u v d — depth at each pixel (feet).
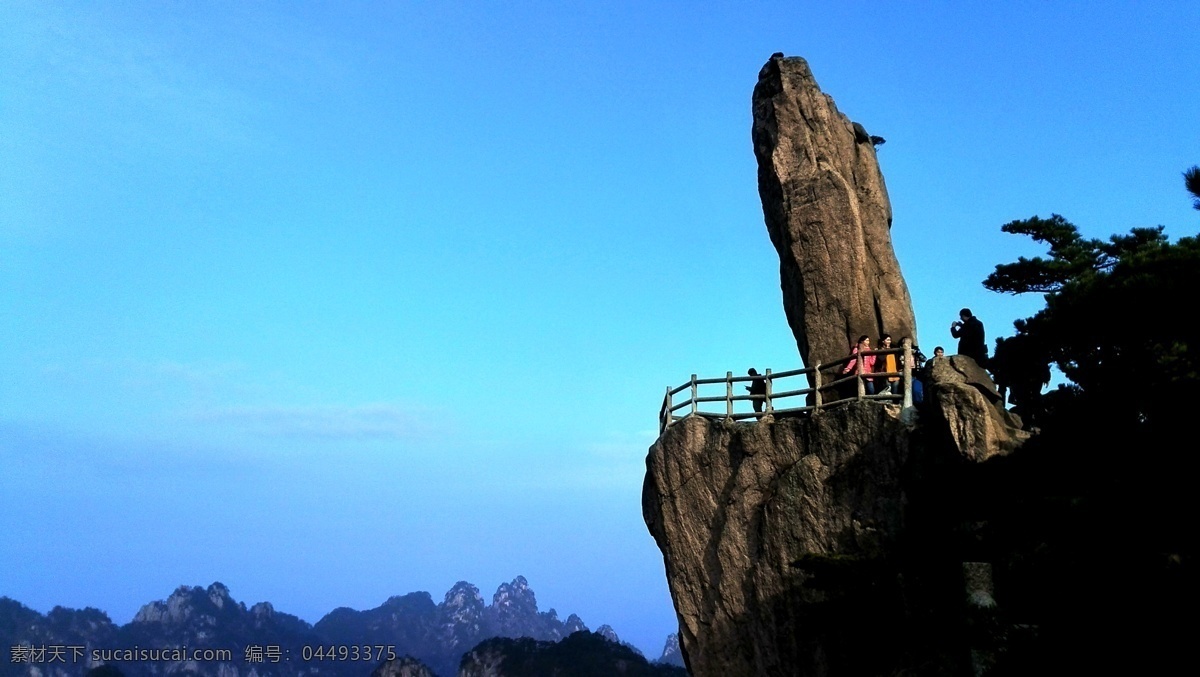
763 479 111.34
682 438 117.70
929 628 89.20
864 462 104.73
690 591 114.42
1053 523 83.41
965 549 90.63
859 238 120.26
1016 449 93.50
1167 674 71.10
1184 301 87.10
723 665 110.42
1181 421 79.46
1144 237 127.75
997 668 79.30
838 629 100.07
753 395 116.88
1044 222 137.69
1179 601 71.67
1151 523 76.95
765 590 107.55
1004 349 115.96
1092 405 88.69
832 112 127.34
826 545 104.88
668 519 117.08
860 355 109.60
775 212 126.21
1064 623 78.13
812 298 119.96
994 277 132.26
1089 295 93.20
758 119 130.52
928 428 102.17
